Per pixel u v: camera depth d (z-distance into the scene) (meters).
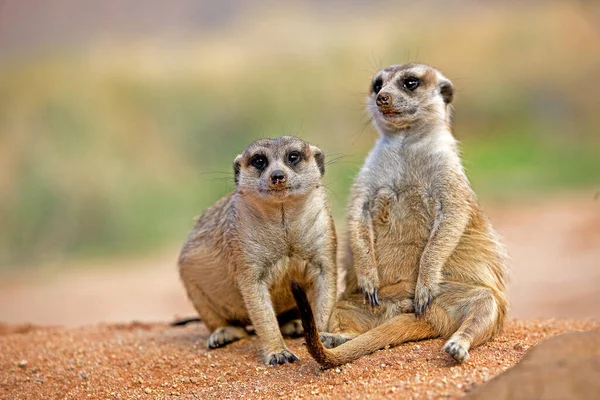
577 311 10.96
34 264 18.86
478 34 28.97
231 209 6.80
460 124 26.03
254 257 6.55
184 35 33.75
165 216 20.64
